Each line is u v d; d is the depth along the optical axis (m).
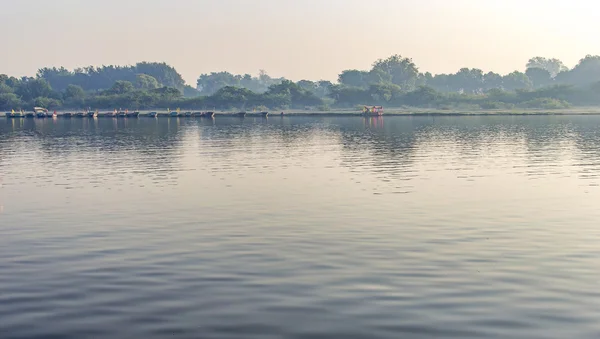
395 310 19.91
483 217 33.53
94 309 20.34
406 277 23.11
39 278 23.61
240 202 38.91
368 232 30.33
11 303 20.98
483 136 99.12
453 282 22.48
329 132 117.19
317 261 25.36
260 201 39.16
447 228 31.03
